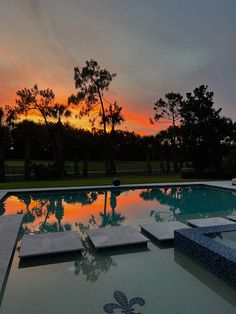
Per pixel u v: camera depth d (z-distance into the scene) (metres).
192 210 9.62
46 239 5.46
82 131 23.95
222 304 3.42
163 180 18.02
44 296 3.62
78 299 3.54
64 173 22.22
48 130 23.05
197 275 4.22
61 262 4.69
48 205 10.49
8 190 12.23
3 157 19.56
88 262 4.70
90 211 9.46
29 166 20.12
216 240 4.78
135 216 8.70
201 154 21.20
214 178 19.50
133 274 4.26
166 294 3.66
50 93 22.42
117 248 5.23
